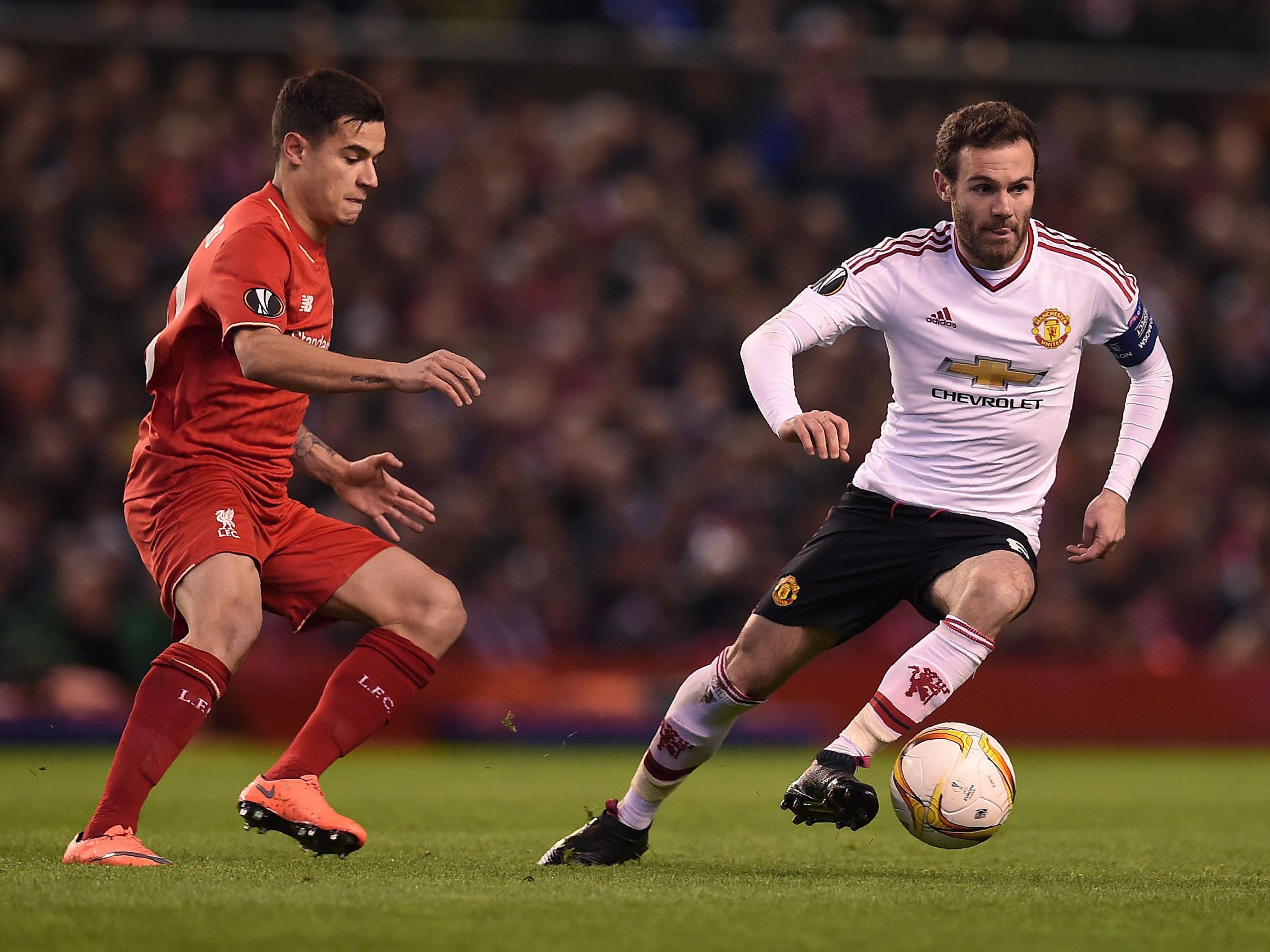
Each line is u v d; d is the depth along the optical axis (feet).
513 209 186.91
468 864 53.36
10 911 38.86
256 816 52.31
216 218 178.40
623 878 48.60
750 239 192.24
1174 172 205.98
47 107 181.06
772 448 168.76
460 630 56.24
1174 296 193.67
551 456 163.32
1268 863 58.80
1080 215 200.03
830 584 53.93
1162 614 164.76
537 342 176.14
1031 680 151.94
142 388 164.35
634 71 202.49
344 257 177.58
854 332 176.86
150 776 51.65
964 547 53.31
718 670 53.11
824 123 199.82
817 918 39.24
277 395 55.52
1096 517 56.29
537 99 201.16
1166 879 51.57
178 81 190.70
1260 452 182.60
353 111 55.47
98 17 189.98
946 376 54.49
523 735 143.74
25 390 158.30
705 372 178.81
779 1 209.77
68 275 170.40
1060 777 118.21
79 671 139.13
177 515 54.08
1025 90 208.54
